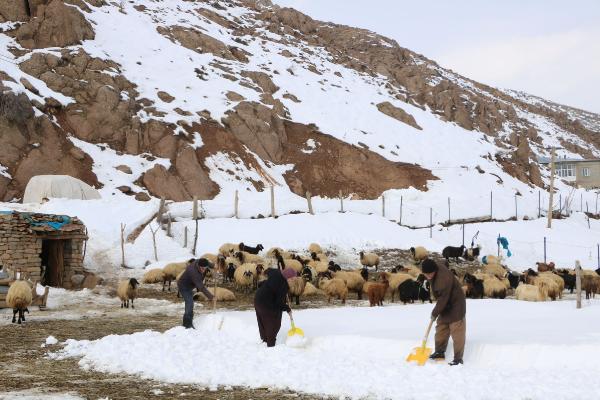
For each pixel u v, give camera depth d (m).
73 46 47.00
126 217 29.14
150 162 39.66
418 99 69.00
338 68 71.00
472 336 9.54
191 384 8.51
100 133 40.53
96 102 41.38
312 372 8.62
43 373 9.19
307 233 32.31
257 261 23.39
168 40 58.44
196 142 42.81
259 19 80.94
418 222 37.69
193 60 55.34
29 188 31.50
